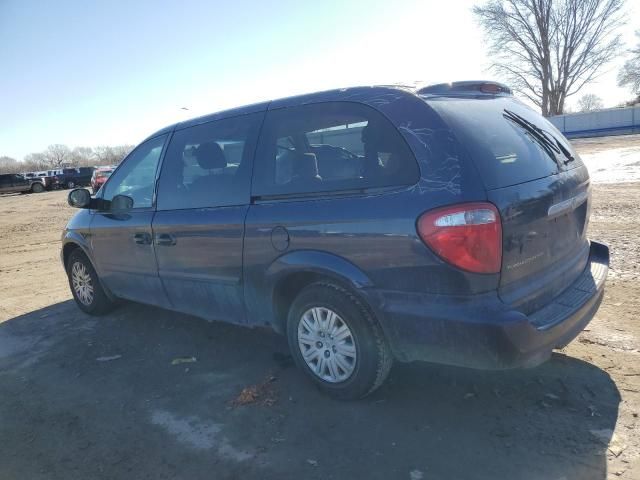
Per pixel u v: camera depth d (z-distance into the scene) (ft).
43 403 12.20
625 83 214.07
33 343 16.08
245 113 12.28
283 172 11.13
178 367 13.46
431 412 10.43
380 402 10.89
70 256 18.21
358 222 9.57
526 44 182.91
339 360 10.69
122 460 9.79
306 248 10.41
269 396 11.54
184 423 10.84
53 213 63.87
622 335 13.33
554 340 9.28
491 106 10.38
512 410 10.30
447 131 8.98
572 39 179.73
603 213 30.66
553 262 10.16
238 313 12.43
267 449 9.72
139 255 14.64
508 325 8.48
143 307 18.49
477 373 11.79
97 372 13.60
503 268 8.73
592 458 8.77
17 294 22.34
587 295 10.44
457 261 8.54
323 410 10.80
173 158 13.83
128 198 15.15
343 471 8.93
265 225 11.05
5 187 126.00
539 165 10.03
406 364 12.42
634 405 10.16
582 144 112.37
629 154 71.41
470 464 8.84
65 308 19.42
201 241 12.51
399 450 9.34
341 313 10.32
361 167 9.87
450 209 8.55
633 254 20.77
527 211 9.12
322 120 10.64
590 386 10.95
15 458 10.14
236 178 11.96
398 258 9.16
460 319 8.68
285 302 11.72
